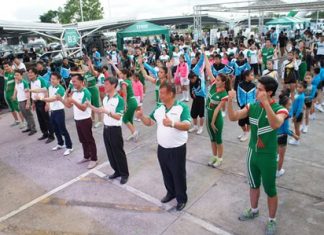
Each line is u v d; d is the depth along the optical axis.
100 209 4.60
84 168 6.02
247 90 6.22
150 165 5.91
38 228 4.29
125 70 6.86
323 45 12.91
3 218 4.58
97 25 17.77
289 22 22.33
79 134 5.98
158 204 4.61
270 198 3.67
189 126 3.91
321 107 8.70
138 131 7.89
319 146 6.28
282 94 4.79
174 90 3.93
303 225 3.93
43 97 6.84
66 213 4.57
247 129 6.77
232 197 4.64
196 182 5.15
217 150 5.61
